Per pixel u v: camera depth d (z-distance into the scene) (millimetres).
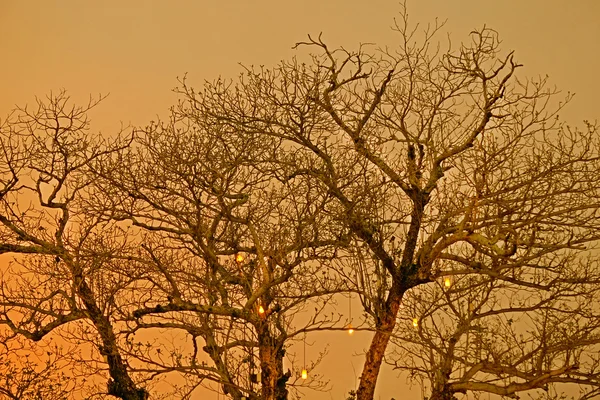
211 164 13523
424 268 13766
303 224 13273
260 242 14258
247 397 13961
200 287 14148
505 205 13602
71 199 15828
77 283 14719
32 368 17250
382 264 14617
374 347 13867
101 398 15836
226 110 14359
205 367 13531
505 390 12961
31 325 19000
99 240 15242
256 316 13227
